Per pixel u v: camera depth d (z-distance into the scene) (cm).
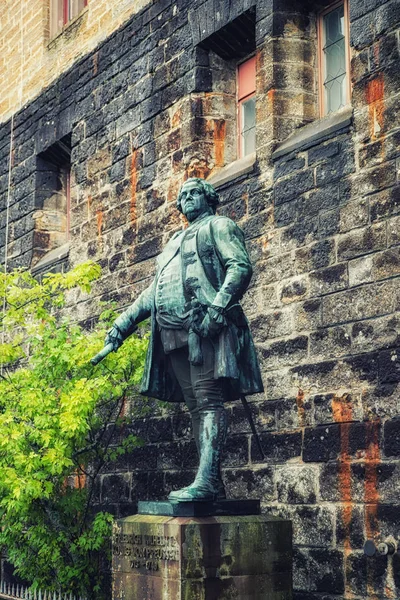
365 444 1102
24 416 1298
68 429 1251
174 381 1132
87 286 1420
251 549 1019
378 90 1152
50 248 1897
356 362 1130
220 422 1055
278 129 1318
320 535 1139
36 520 1380
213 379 1055
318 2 1355
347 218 1171
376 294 1119
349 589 1094
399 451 1059
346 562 1102
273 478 1216
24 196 1939
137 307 1146
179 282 1075
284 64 1338
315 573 1138
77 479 1589
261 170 1318
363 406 1112
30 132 1936
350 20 1201
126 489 1495
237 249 1055
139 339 1352
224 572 999
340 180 1190
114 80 1662
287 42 1345
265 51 1348
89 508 1462
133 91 1608
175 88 1511
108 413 1441
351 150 1180
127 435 1495
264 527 1030
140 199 1562
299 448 1186
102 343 1309
